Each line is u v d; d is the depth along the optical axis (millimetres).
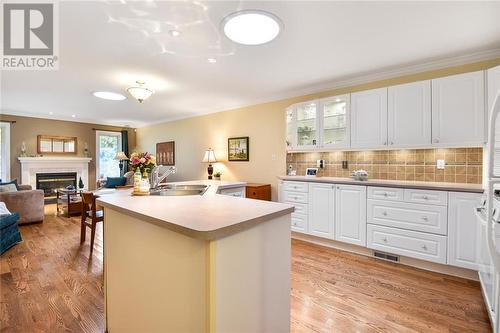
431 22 2072
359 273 2627
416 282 2426
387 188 2879
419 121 2826
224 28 2137
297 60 2834
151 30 2168
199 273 1040
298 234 3791
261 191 4270
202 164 5812
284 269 1416
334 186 3295
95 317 1903
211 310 994
